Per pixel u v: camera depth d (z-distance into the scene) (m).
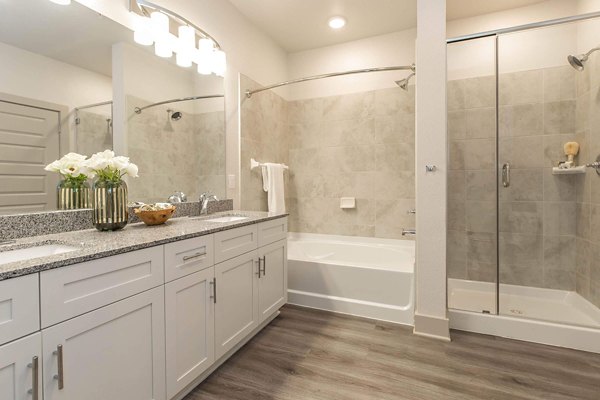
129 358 1.12
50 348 0.88
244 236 1.82
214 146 2.44
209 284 1.52
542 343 1.92
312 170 3.46
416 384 1.54
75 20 1.50
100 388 1.02
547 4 2.54
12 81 1.27
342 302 2.42
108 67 1.65
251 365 1.71
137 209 1.66
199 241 1.45
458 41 2.11
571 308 2.28
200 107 2.30
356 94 3.24
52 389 0.89
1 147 1.24
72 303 0.93
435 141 2.00
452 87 2.48
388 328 2.15
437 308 2.03
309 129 3.46
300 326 2.19
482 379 1.57
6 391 0.79
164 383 1.26
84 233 1.39
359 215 3.26
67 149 1.46
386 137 3.12
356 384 1.54
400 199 3.08
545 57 2.37
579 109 2.29
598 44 2.10
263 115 3.08
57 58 1.43
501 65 2.44
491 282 2.49
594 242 2.15
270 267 2.12
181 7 2.09
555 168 2.37
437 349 1.86
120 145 1.72
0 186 1.24
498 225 2.46
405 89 2.74
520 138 2.46
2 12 1.25
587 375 1.59
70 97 1.48
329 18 2.83
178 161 2.12
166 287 1.27
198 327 1.45
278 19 2.85
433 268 2.03
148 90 1.89
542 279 2.45
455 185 2.52
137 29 1.78
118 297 1.07
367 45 3.20
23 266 0.82
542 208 2.44
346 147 3.30
